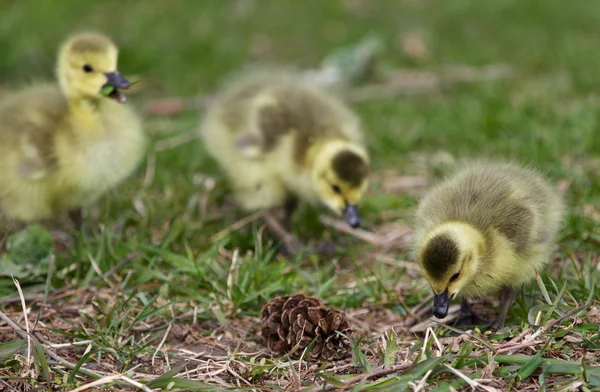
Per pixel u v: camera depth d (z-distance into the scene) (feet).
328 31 59.67
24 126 27.71
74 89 28.55
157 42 55.57
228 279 25.17
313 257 28.84
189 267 26.25
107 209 28.71
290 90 33.60
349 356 21.29
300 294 22.48
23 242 26.43
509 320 22.72
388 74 50.98
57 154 27.66
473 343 20.26
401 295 25.35
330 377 18.85
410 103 45.78
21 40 53.62
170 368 20.93
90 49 28.22
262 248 29.22
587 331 20.51
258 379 20.15
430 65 53.31
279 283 25.07
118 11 60.59
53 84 32.14
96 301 23.36
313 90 34.63
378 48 51.72
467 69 51.88
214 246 27.63
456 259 21.01
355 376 19.15
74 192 28.73
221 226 31.14
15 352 20.42
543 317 21.08
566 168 33.04
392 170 37.24
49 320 23.62
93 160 28.37
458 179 25.23
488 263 22.09
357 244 30.45
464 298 23.61
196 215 31.83
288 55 55.47
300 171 30.86
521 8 63.72
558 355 19.58
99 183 28.91
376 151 38.78
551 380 18.67
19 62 50.78
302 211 34.01
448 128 40.19
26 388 19.45
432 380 18.78
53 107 28.48
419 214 24.79
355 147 30.78
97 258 26.43
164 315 23.80
